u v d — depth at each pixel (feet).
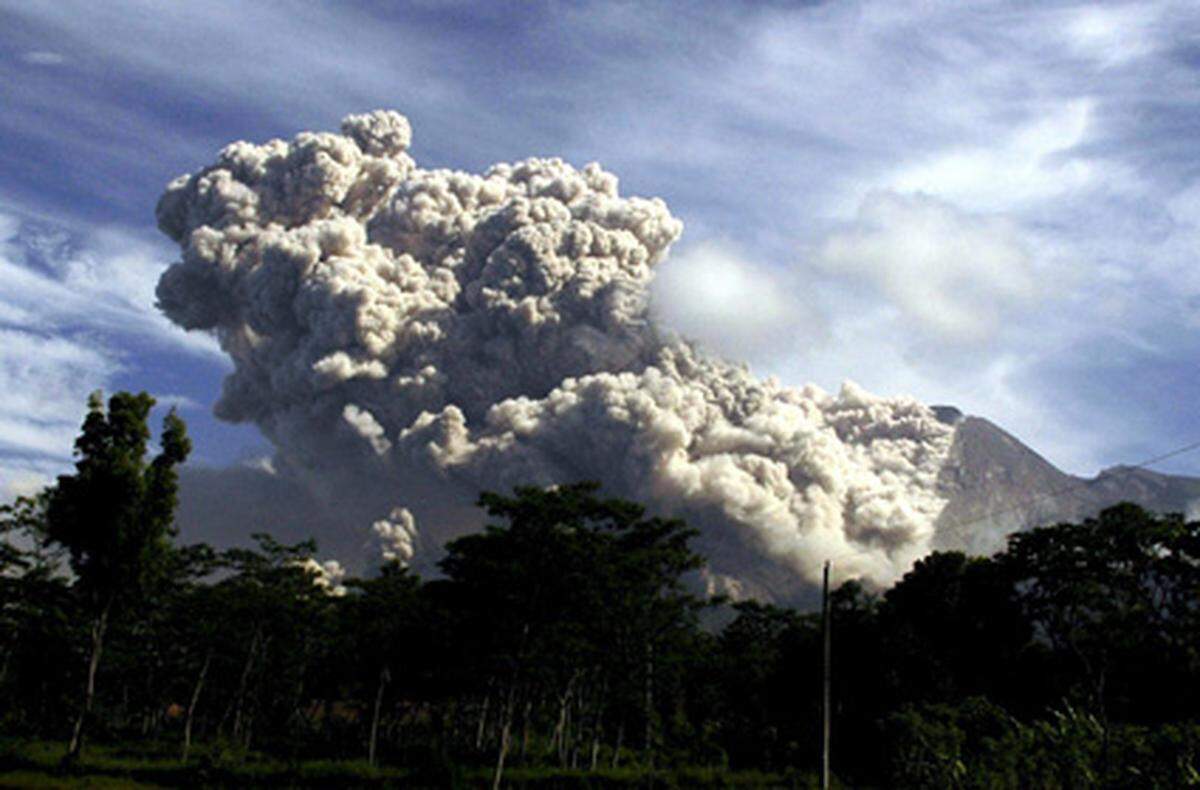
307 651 232.12
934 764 159.22
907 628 226.17
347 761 197.98
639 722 214.07
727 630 267.59
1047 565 183.01
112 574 162.81
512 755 221.05
